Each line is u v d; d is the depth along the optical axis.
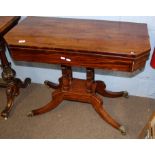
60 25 1.51
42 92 2.08
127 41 1.31
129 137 1.64
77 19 1.59
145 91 1.94
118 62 1.26
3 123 1.79
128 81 1.91
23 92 2.08
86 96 1.70
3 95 2.07
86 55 1.27
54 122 1.79
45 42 1.32
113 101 1.95
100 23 1.52
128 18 1.56
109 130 1.70
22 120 1.81
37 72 2.08
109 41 1.31
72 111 1.87
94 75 1.75
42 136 1.68
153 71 1.79
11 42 1.33
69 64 1.35
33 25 1.51
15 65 2.07
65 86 1.71
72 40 1.33
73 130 1.72
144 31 1.41
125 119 1.79
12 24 1.54
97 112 1.75
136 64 1.26
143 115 1.81
